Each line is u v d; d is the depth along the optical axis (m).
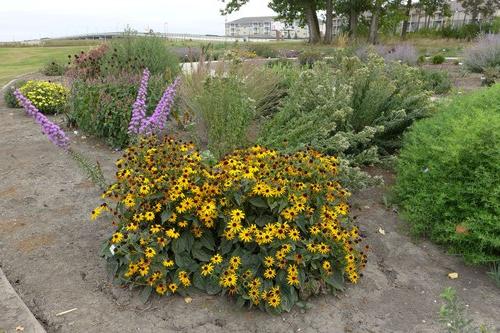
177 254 2.83
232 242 2.89
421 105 5.55
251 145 4.72
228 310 2.73
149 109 6.25
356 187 4.13
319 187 3.09
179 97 6.35
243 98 4.82
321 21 43.47
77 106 6.50
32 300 2.78
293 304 2.79
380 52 16.92
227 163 3.04
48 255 3.27
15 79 13.22
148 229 2.84
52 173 4.87
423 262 3.37
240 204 2.88
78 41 41.16
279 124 4.71
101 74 7.54
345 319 2.71
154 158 3.29
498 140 3.48
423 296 2.96
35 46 36.09
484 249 3.35
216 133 4.56
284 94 6.81
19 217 3.85
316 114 4.67
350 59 6.15
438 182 3.72
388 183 4.81
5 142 6.10
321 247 2.77
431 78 11.11
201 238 2.94
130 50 8.73
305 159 3.30
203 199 2.86
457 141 3.66
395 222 3.97
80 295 2.83
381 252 3.49
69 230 3.62
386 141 5.47
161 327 2.58
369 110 5.29
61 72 13.78
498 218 3.15
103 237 3.52
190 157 3.20
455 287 3.07
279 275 2.76
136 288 2.87
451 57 21.27
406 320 2.72
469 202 3.48
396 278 3.16
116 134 5.86
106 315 2.66
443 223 3.60
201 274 2.84
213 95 5.18
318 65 6.27
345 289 2.99
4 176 4.80
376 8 32.16
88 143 6.04
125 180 3.02
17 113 8.07
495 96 4.79
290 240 2.75
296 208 2.83
